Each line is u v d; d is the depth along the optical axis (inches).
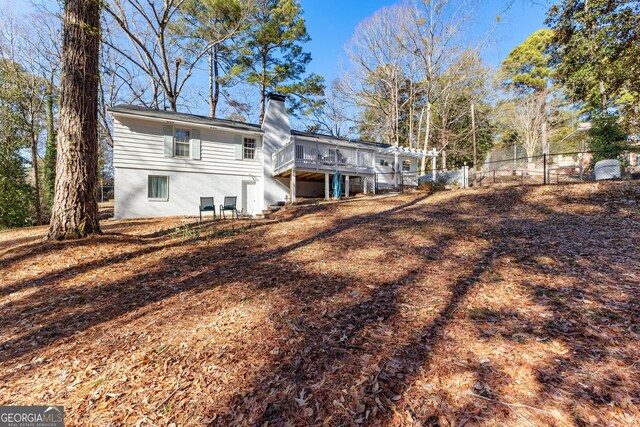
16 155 613.9
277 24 818.2
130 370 95.8
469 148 1117.1
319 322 118.7
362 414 70.9
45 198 754.2
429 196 470.9
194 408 77.2
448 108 1049.5
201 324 123.7
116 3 588.7
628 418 64.4
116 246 246.8
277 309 132.6
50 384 91.2
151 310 140.5
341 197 555.2
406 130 1179.3
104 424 73.6
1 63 637.9
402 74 1024.9
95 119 264.1
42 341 118.1
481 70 944.3
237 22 749.9
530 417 65.9
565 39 521.7
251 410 75.0
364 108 1164.5
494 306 122.9
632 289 128.1
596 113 491.8
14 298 161.0
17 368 100.8
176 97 720.3
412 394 75.9
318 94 968.3
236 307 137.3
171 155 496.1
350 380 83.1
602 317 107.6
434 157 922.1
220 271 191.2
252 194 581.9
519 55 1138.7
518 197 358.3
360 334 107.7
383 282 157.6
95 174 266.2
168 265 208.5
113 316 136.8
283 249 237.3
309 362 93.0
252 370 91.3
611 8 415.2
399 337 103.9
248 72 869.8
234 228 329.1
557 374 79.4
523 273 156.5
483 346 94.7
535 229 237.5
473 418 66.9
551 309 116.7
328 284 158.7
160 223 388.5
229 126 544.4
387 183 768.3
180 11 709.3
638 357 84.5
